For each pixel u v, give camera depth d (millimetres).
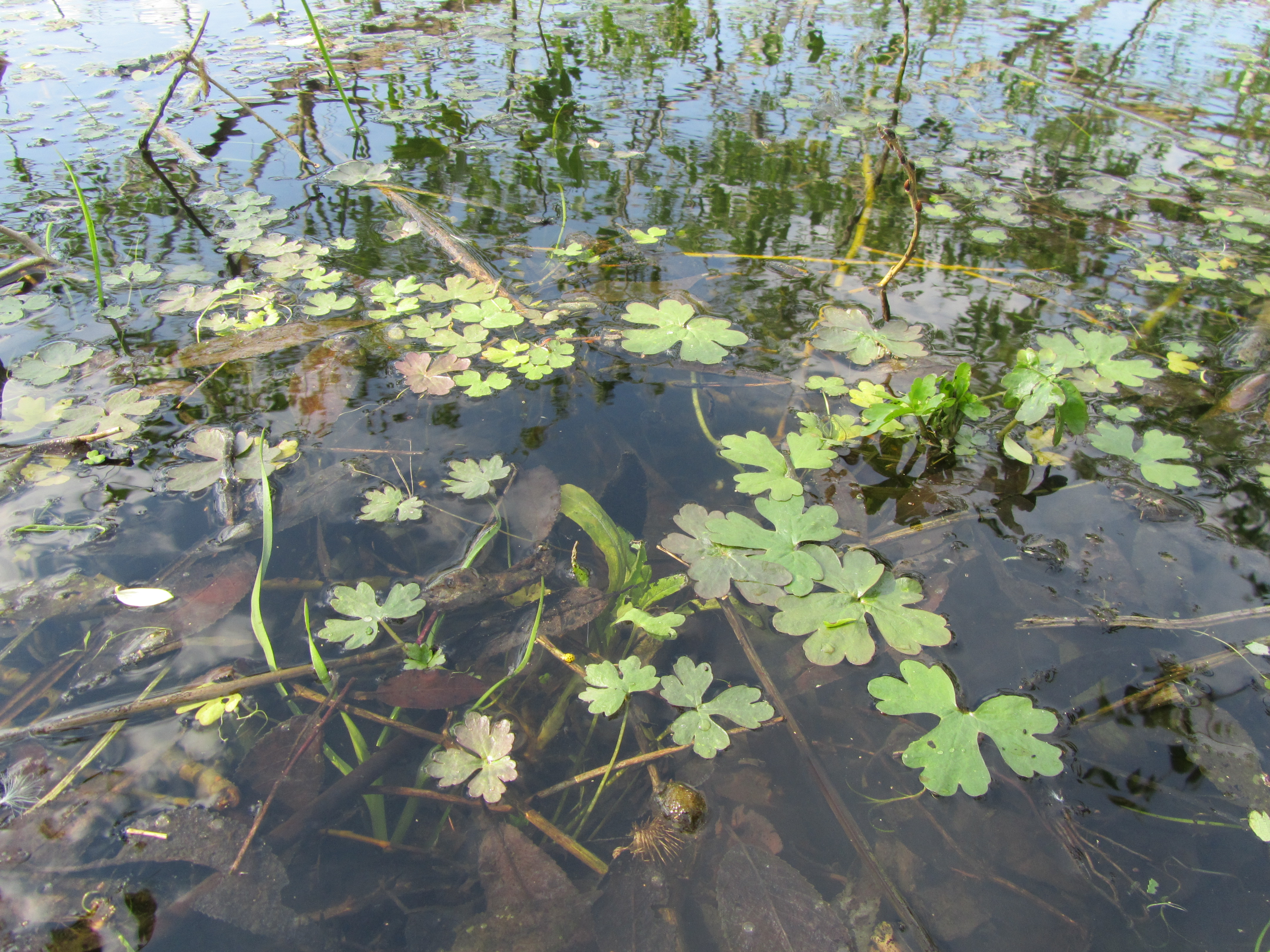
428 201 512
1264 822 242
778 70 791
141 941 218
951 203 535
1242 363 395
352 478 326
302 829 242
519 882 240
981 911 234
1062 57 831
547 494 321
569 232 485
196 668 267
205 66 631
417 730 262
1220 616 286
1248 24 938
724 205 521
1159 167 594
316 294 419
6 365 372
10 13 910
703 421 360
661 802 256
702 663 281
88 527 302
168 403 356
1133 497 327
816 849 249
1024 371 333
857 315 407
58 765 244
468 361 375
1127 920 231
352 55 802
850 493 330
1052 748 250
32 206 493
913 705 259
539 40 870
